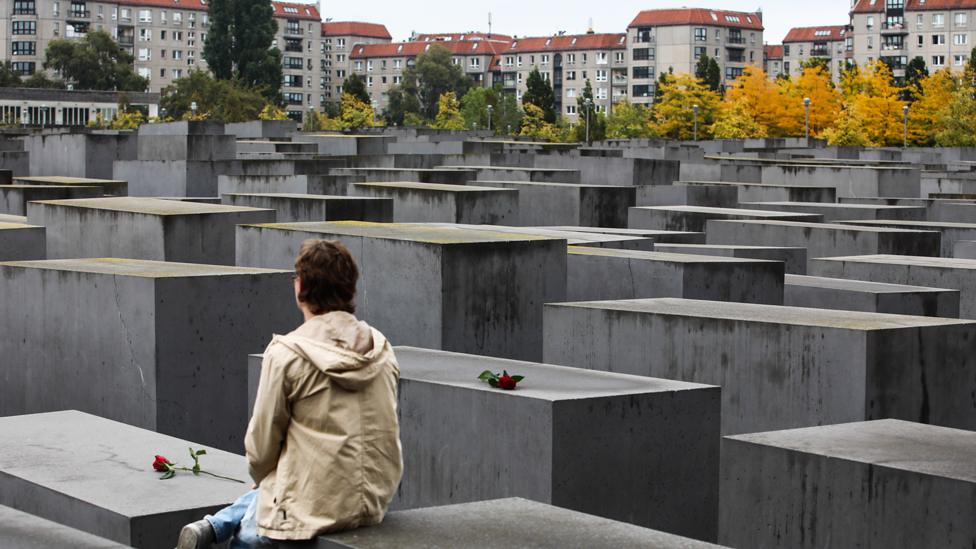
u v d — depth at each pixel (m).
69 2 161.12
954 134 84.06
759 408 11.19
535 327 14.62
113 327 12.24
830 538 8.17
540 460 8.79
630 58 187.50
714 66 135.75
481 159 39.03
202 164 33.16
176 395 11.97
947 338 10.94
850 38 185.75
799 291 15.67
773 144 67.19
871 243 21.47
